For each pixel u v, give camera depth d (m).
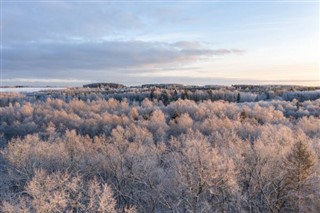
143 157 26.72
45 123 64.81
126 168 26.12
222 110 65.81
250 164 23.97
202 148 23.22
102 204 19.55
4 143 51.00
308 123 47.16
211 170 21.86
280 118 56.53
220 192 22.34
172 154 27.70
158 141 38.94
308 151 22.12
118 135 38.09
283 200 22.94
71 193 20.86
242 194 23.33
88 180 26.58
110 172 27.48
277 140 30.34
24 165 27.03
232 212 22.28
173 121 55.72
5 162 30.94
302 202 22.09
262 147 24.30
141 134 41.06
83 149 31.98
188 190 22.22
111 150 28.23
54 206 18.75
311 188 22.16
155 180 24.78
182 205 22.58
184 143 31.81
